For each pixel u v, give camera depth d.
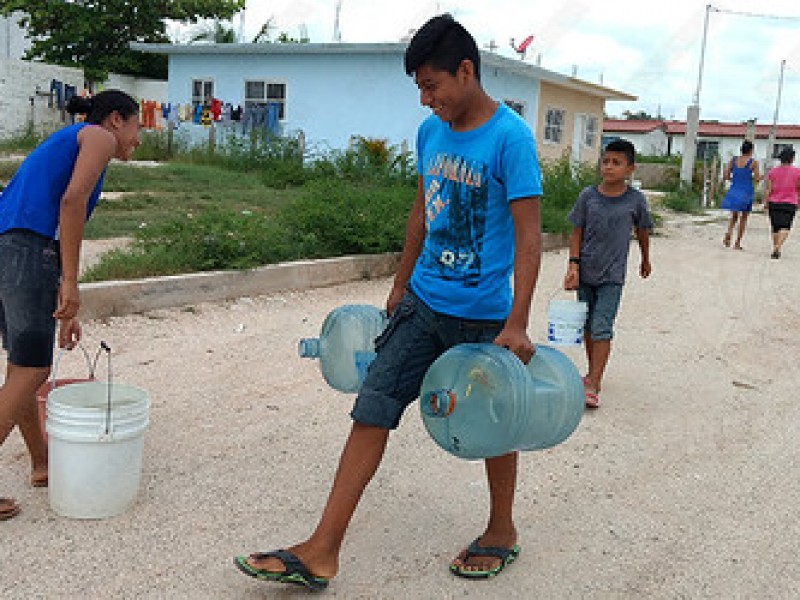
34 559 3.34
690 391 6.38
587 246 5.77
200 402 5.27
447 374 3.05
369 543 3.70
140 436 3.77
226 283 7.69
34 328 3.53
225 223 8.31
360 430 3.16
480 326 3.22
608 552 3.78
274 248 8.59
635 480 4.62
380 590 3.31
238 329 6.91
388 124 19.69
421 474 4.49
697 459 5.00
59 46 26.14
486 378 2.94
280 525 3.78
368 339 3.66
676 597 3.44
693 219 18.52
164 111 21.47
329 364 3.72
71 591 3.15
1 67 20.20
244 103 21.50
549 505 4.22
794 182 13.30
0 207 3.60
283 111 20.97
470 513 4.06
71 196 3.40
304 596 3.22
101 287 6.65
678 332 8.23
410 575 3.45
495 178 3.07
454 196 3.14
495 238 3.15
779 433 5.56
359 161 16.84
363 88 19.86
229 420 5.03
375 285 9.07
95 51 26.45
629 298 9.66
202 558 3.45
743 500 4.45
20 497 3.85
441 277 3.21
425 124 3.34
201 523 3.74
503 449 3.01
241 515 3.85
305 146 20.44
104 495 3.67
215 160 19.48
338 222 9.54
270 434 4.87
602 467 4.77
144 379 5.55
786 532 4.09
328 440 4.85
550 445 3.26
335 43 19.52
